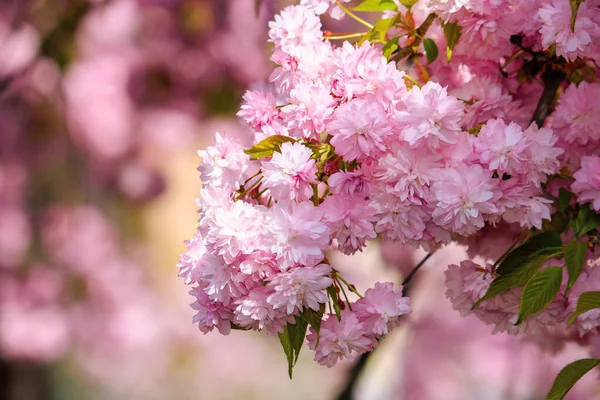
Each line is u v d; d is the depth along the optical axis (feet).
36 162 20.65
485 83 6.12
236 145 5.91
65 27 14.06
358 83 5.80
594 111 6.05
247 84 16.84
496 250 6.19
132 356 21.85
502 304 6.05
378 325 5.87
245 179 5.90
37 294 20.66
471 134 5.86
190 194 22.80
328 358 5.87
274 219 5.73
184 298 23.73
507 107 6.15
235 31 16.74
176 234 23.31
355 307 5.89
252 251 5.75
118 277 21.85
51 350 20.35
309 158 5.80
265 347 25.07
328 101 5.81
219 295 5.81
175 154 21.13
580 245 5.86
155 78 18.10
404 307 5.87
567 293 5.98
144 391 22.18
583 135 6.07
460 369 16.24
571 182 6.13
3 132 20.07
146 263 22.97
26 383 20.30
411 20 6.13
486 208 5.78
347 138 5.75
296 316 5.84
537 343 6.91
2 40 17.61
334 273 5.85
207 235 5.80
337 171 5.88
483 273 6.03
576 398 12.76
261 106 5.95
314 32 6.00
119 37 18.24
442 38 6.19
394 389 13.19
